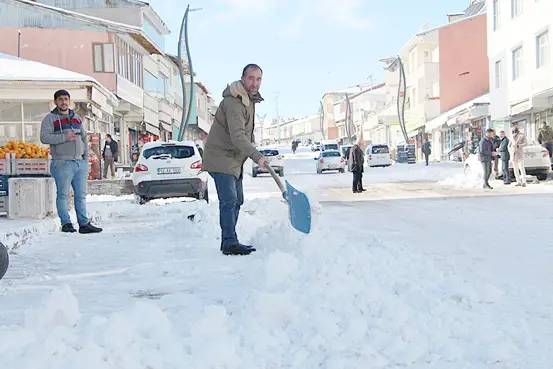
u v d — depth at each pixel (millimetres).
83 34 29547
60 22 29375
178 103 53875
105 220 10938
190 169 14523
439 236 7875
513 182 19734
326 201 14844
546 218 9766
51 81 19406
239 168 6590
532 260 5984
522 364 3127
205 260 6020
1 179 9352
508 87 30172
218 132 6531
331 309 3818
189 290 4703
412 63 58281
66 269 5816
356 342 3383
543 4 25844
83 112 23328
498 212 10867
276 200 11477
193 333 3297
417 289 4262
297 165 53219
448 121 42281
